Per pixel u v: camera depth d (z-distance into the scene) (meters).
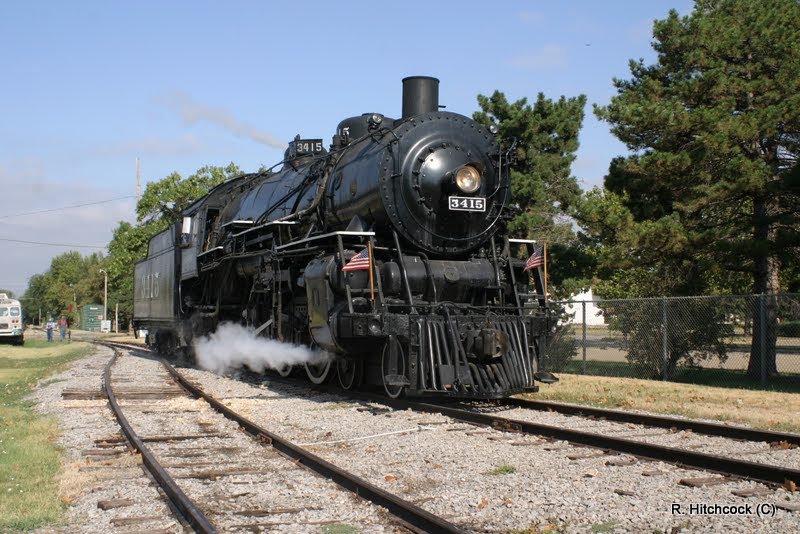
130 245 46.56
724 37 14.68
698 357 15.02
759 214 15.05
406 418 8.90
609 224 14.72
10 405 11.37
